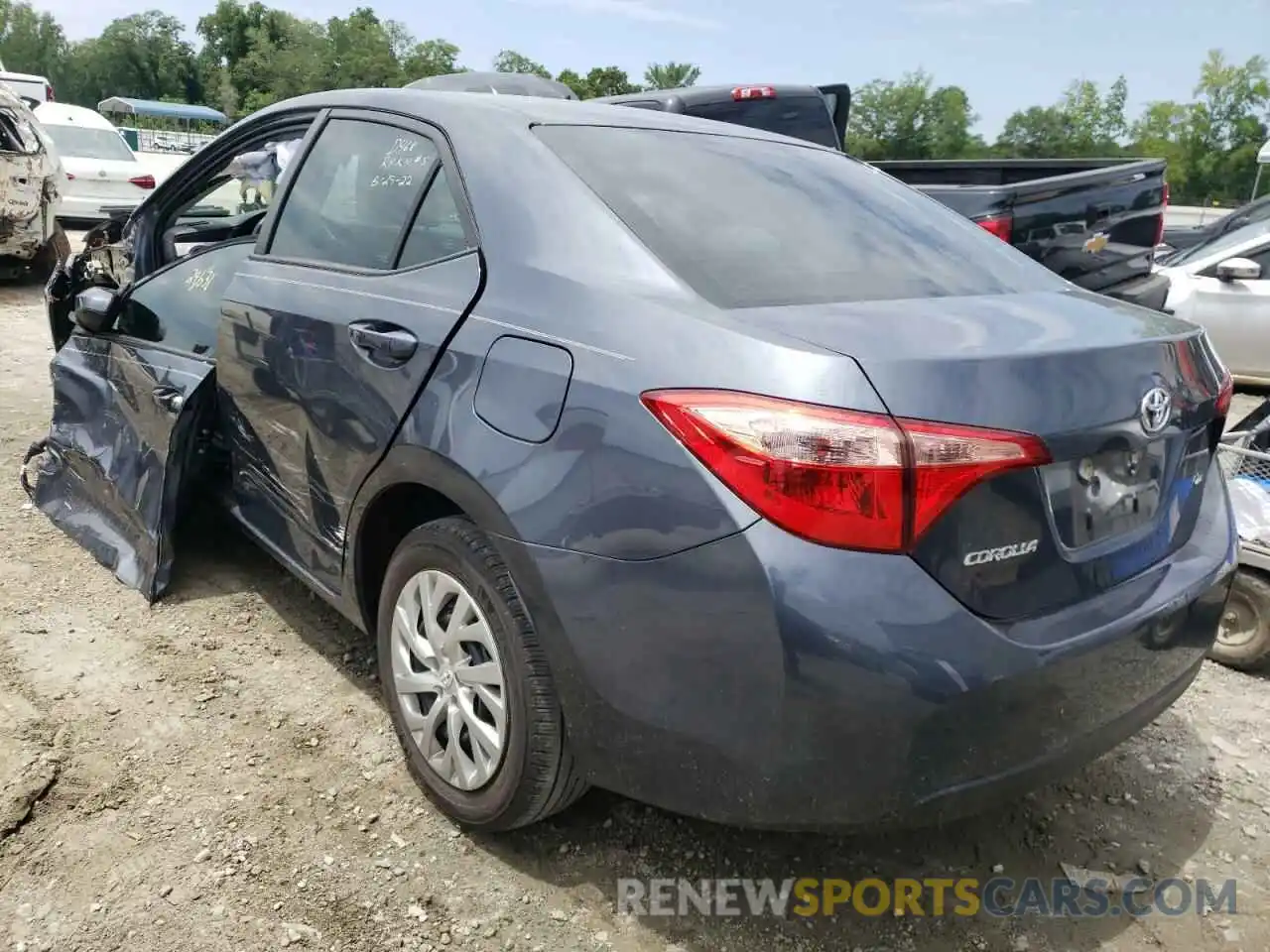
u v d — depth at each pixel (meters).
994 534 1.86
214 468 3.63
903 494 1.76
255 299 3.08
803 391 1.80
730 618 1.83
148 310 3.80
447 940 2.19
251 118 3.56
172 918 2.18
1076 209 6.09
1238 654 3.55
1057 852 2.60
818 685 1.78
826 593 1.76
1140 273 6.84
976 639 1.82
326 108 3.18
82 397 4.04
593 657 2.03
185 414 3.35
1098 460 2.05
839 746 1.81
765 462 1.79
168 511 3.52
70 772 2.62
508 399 2.18
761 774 1.88
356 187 2.93
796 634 1.77
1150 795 2.85
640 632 1.94
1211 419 2.42
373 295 2.65
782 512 1.78
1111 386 2.04
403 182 2.76
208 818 2.49
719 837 2.56
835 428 1.76
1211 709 3.32
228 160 3.67
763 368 1.85
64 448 4.10
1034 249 5.92
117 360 3.83
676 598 1.89
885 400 1.79
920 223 2.82
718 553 1.83
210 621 3.44
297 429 2.89
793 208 2.60
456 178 2.59
